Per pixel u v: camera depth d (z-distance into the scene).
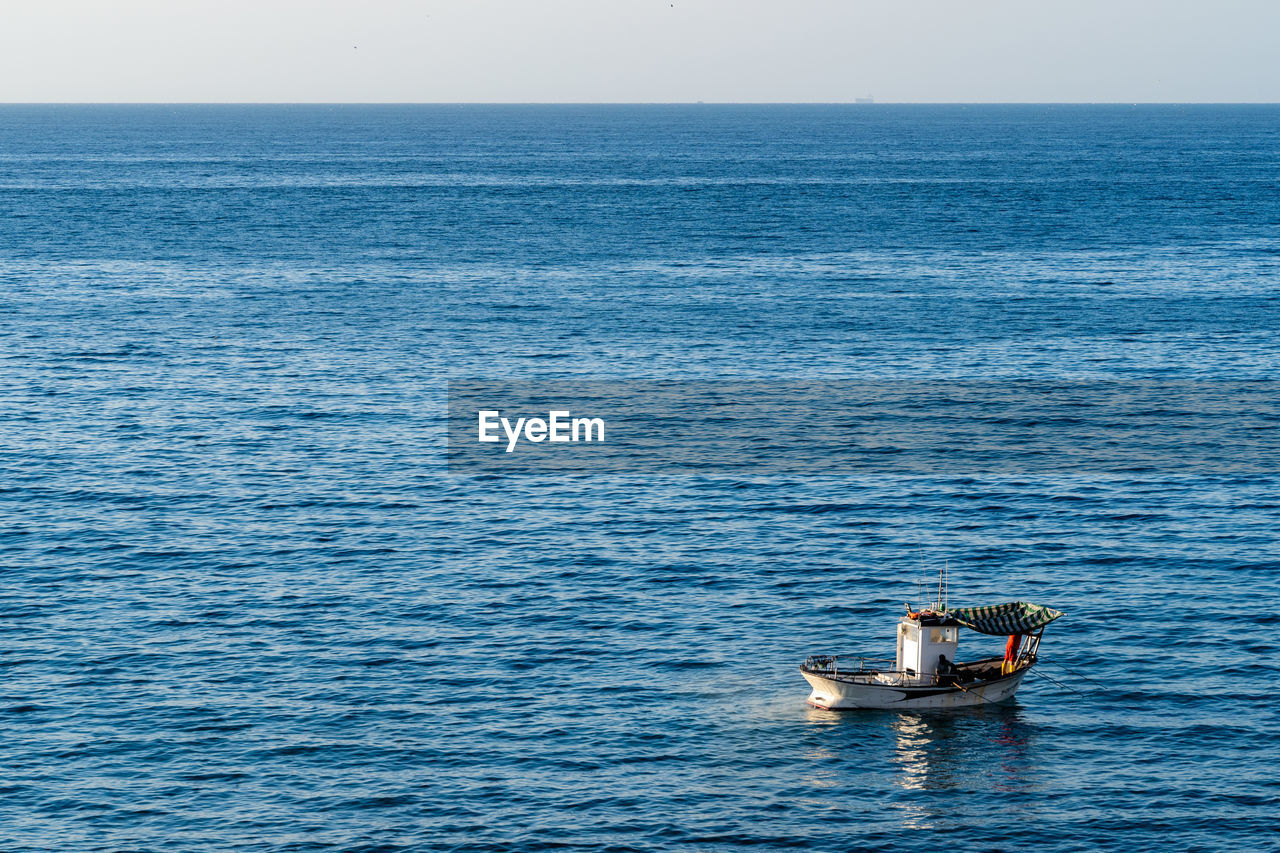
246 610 55.19
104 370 98.06
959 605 56.19
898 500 70.50
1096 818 40.50
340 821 40.09
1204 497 70.69
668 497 70.81
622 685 48.78
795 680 49.28
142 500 69.31
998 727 45.88
